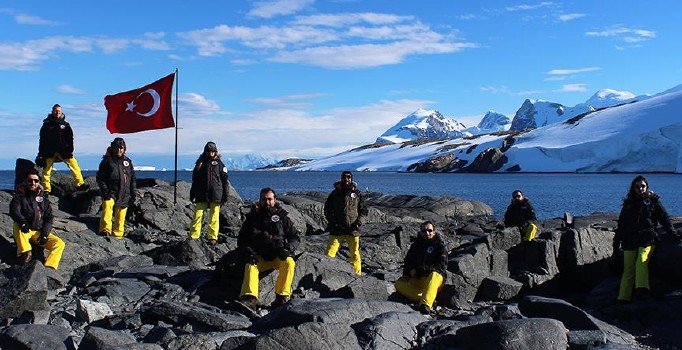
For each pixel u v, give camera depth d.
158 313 10.16
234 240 17.62
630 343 10.21
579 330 9.90
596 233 16.19
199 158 17.23
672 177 166.50
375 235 20.16
